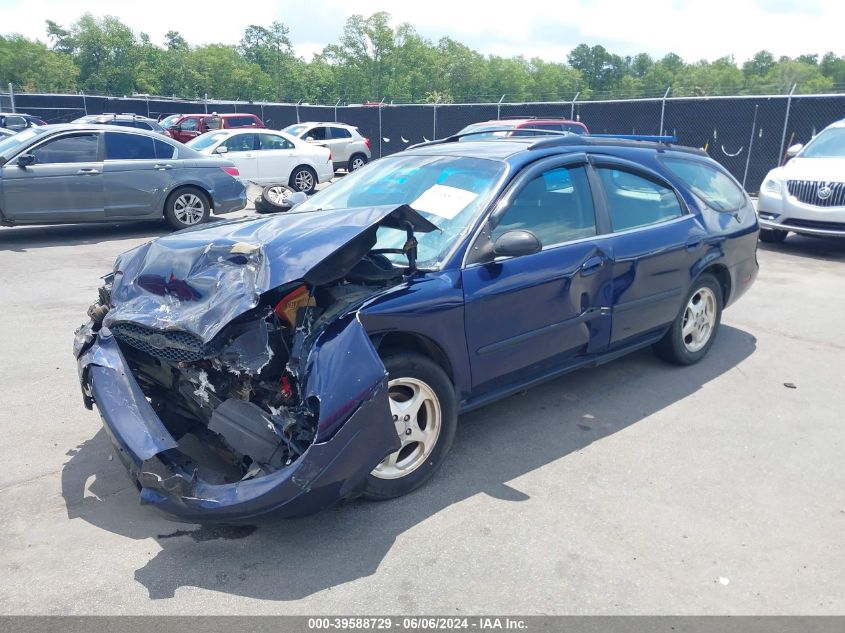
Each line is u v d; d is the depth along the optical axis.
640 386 5.01
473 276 3.67
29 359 5.43
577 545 3.14
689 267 5.01
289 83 72.69
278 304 3.19
